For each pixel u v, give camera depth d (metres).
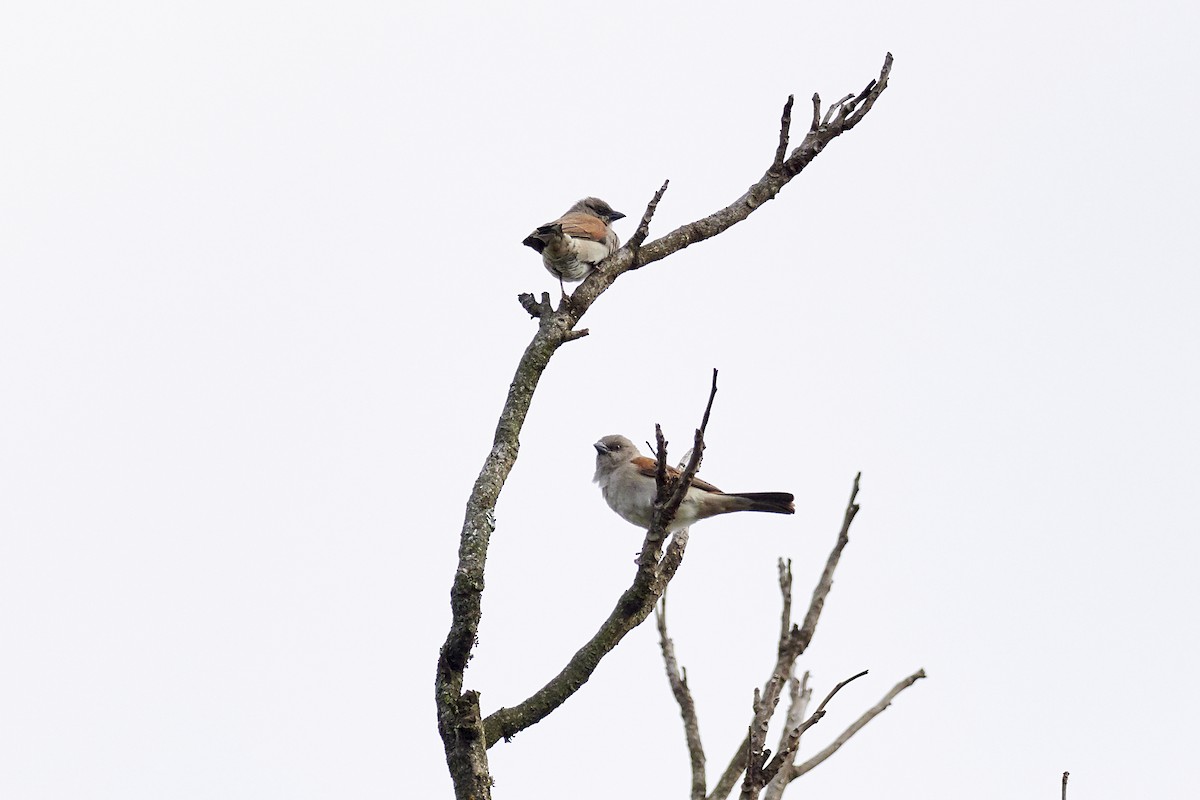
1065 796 9.64
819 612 10.66
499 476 10.59
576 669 10.77
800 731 9.73
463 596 9.70
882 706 11.08
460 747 9.45
